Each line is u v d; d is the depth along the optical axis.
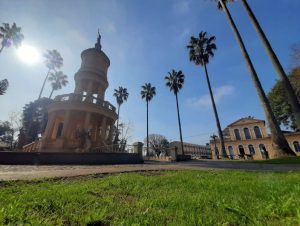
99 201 2.67
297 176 4.64
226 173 6.19
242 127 45.88
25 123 37.78
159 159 23.17
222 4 19.67
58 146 16.91
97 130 24.09
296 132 39.59
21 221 1.86
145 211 2.17
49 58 42.41
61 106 18.92
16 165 9.48
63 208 2.32
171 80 43.06
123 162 13.60
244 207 2.20
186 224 1.76
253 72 15.02
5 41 33.62
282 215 1.91
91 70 22.95
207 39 35.12
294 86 22.23
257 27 14.81
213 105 29.53
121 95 49.41
